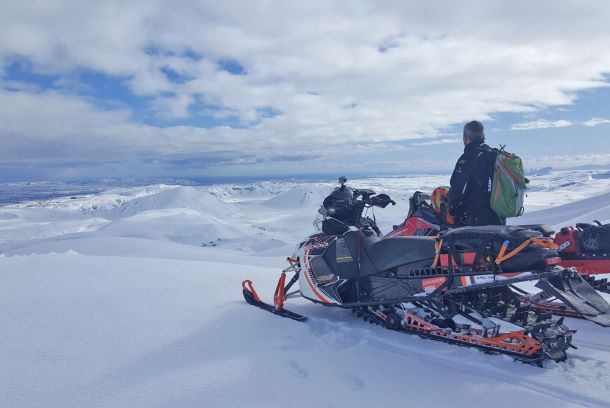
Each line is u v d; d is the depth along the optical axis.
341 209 4.72
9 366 3.59
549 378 3.04
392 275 4.27
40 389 3.17
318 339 4.10
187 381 3.27
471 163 4.52
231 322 4.63
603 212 20.61
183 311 5.03
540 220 38.06
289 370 3.43
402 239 4.22
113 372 3.45
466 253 3.76
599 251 4.16
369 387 3.10
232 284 6.45
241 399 2.97
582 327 4.10
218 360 3.65
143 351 3.87
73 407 2.91
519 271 3.51
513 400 2.81
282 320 4.68
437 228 4.65
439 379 3.17
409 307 4.16
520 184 4.27
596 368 3.16
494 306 4.07
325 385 3.16
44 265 7.64
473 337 3.57
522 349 3.26
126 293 5.81
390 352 3.72
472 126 4.67
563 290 3.27
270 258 26.86
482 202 4.46
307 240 5.01
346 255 4.54
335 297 4.57
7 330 4.45
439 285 3.90
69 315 4.90
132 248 48.19
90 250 48.25
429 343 3.84
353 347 3.86
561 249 4.39
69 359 3.71
